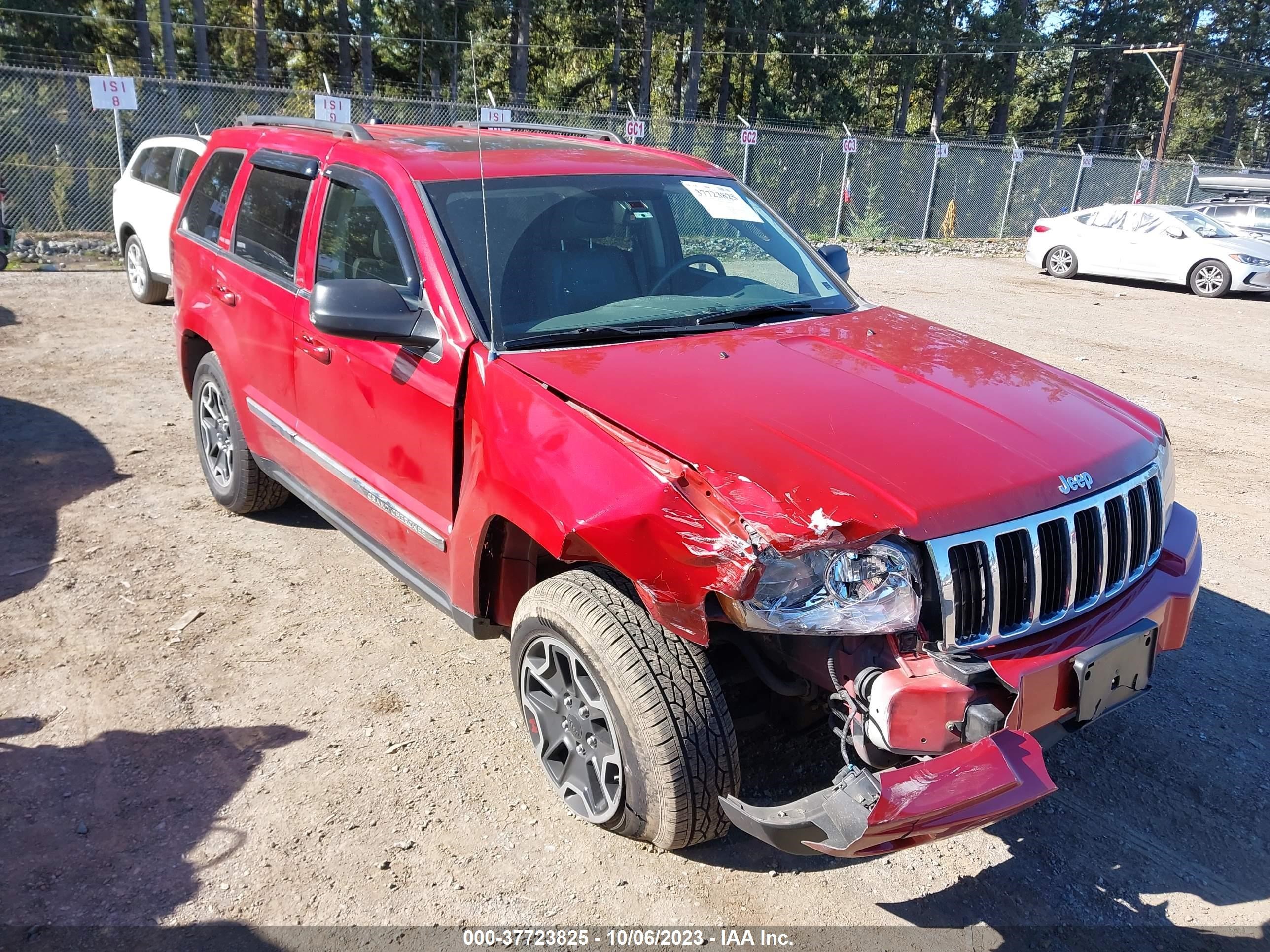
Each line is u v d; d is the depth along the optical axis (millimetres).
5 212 15734
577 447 2729
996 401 3051
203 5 33531
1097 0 58531
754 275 4055
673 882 2838
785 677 2799
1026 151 27047
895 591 2381
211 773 3229
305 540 5094
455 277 3320
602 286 3611
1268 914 2797
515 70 36500
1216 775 3439
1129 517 2838
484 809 3111
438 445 3295
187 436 6645
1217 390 9445
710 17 43719
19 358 8445
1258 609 4738
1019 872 2941
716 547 2348
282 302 4188
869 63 49500
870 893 2834
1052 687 2518
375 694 3736
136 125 19000
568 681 2969
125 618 4211
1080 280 18656
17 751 3299
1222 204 21438
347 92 35969
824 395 2939
